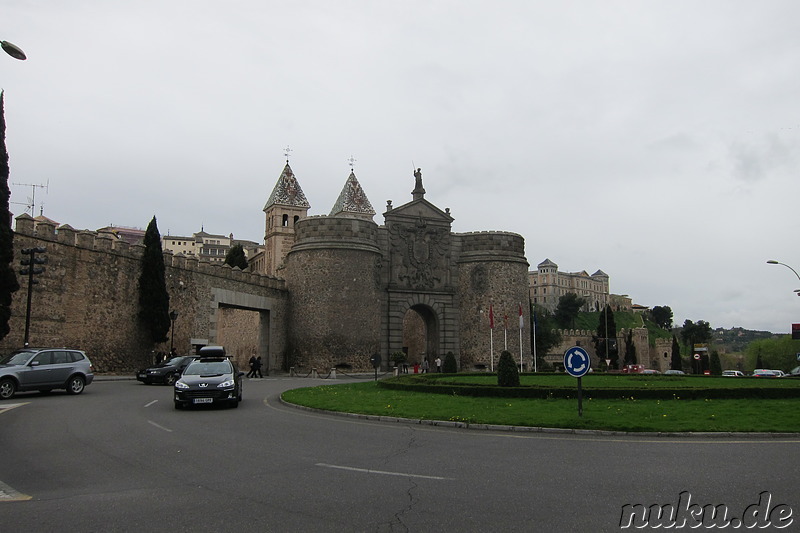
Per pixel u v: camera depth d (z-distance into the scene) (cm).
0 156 3106
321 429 1528
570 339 10588
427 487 901
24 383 2288
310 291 5225
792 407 1825
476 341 5653
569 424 1500
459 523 727
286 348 5403
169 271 4212
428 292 5647
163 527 714
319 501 825
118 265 3866
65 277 3494
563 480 941
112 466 1064
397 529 705
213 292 4597
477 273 5750
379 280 5422
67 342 3478
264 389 2994
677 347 8219
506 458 1127
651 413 1688
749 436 1392
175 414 1859
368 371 5188
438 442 1321
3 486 920
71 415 1770
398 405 1950
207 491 882
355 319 5191
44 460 1119
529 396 2145
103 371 3697
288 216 10038
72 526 717
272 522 732
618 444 1287
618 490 877
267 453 1186
